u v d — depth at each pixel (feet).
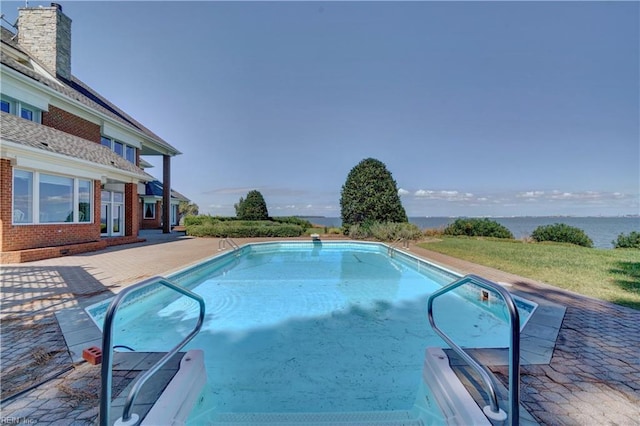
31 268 27.48
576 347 12.14
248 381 11.97
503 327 17.83
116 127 54.85
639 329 14.01
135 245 48.08
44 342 12.17
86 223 40.75
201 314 11.18
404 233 56.49
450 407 8.57
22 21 48.73
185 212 136.98
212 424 9.23
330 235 67.92
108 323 6.46
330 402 10.60
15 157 30.76
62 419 7.56
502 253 39.27
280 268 36.70
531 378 9.83
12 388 8.93
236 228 64.90
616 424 7.65
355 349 14.90
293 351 14.64
